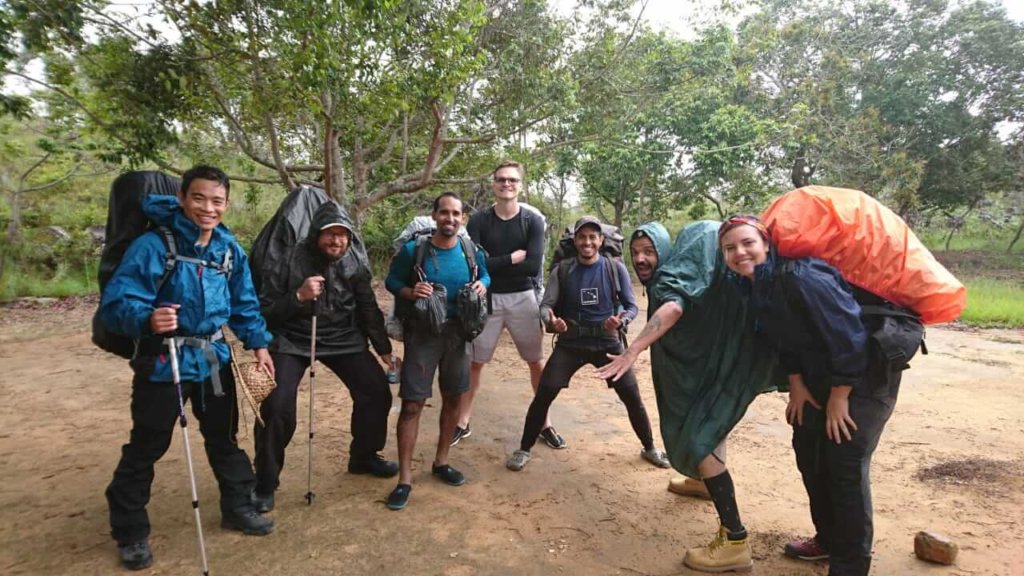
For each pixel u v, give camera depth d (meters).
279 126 9.38
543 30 9.27
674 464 3.05
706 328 3.00
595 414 5.32
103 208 14.43
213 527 3.28
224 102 7.59
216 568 2.89
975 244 25.16
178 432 4.68
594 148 14.46
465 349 3.75
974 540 3.13
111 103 6.85
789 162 17.73
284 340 3.56
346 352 3.74
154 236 2.83
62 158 13.19
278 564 2.93
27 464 4.11
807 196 2.49
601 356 4.07
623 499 3.67
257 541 3.14
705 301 2.95
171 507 3.50
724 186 17.03
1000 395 5.90
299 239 3.64
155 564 2.92
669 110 14.58
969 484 3.83
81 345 8.00
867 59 19.23
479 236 4.57
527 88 9.05
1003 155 20.81
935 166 20.23
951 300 2.32
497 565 2.94
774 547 3.11
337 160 8.52
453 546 3.11
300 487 3.80
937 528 3.26
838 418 2.46
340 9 5.34
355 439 3.93
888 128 18.70
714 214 20.44
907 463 4.19
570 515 3.46
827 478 2.79
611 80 9.88
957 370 6.93
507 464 4.11
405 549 3.08
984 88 20.03
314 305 3.52
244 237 14.44
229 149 9.20
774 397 5.88
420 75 6.45
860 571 2.58
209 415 3.18
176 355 2.81
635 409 4.13
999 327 9.77
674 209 17.56
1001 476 3.94
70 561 2.93
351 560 2.97
